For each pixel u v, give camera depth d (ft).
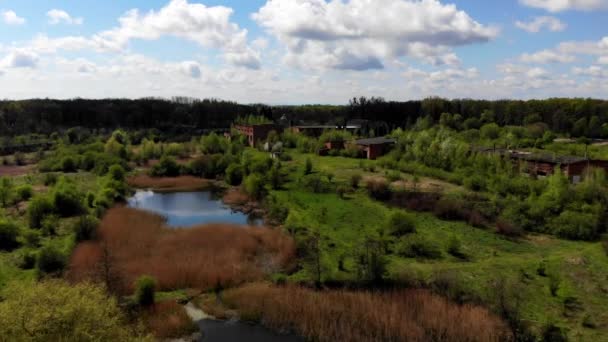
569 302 109.19
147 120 617.62
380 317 103.30
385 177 264.31
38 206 172.24
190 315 111.34
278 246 153.07
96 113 586.45
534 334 94.02
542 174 253.85
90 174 301.02
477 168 256.73
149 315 106.93
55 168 317.42
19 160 360.48
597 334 94.84
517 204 184.65
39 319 67.62
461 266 131.75
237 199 242.37
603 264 131.64
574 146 339.36
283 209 199.00
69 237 153.79
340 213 195.72
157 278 125.29
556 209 180.45
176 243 156.66
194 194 265.75
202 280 126.52
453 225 178.29
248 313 110.11
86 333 68.64
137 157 374.43
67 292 75.05
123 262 135.74
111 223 176.45
